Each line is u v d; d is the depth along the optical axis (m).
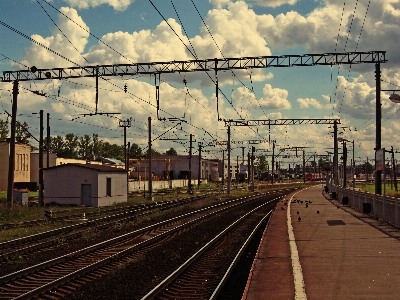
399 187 86.94
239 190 83.88
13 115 32.19
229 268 13.87
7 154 70.94
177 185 97.62
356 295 9.14
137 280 12.41
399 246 15.54
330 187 64.25
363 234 19.00
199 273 13.77
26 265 14.73
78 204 43.47
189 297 10.93
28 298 10.46
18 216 30.61
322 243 16.59
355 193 34.97
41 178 40.31
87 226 26.20
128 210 38.31
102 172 44.09
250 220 31.27
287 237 18.69
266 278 10.89
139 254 17.06
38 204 40.34
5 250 17.69
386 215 23.38
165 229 25.53
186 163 120.06
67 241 20.34
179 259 15.92
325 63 28.03
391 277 10.74
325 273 11.30
